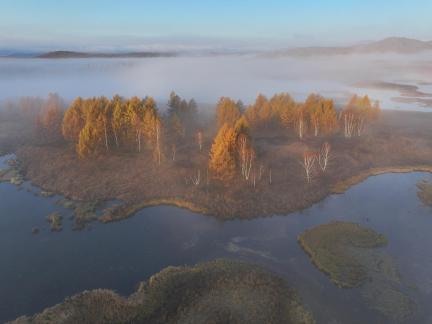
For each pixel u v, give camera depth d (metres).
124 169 59.59
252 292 31.45
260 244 41.09
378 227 44.91
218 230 44.06
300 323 28.30
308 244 40.16
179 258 38.25
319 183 56.44
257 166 60.09
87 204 49.59
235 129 57.12
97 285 33.78
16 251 39.28
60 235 42.75
